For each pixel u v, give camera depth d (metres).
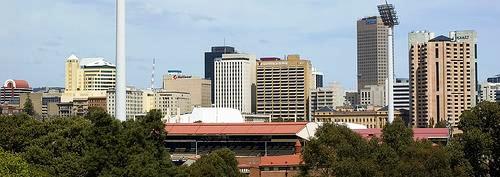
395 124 175.75
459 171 165.25
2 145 181.25
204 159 188.38
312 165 167.25
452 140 193.75
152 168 132.38
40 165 165.12
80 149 170.75
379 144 173.25
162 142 145.38
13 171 135.62
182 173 141.12
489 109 185.62
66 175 159.75
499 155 182.88
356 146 167.25
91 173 134.50
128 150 137.12
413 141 175.75
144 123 143.88
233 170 193.00
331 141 168.50
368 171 153.88
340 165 154.12
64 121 189.12
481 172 182.12
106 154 134.50
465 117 189.12
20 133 182.75
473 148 179.38
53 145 171.62
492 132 185.25
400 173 157.50
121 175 131.38
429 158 162.12
